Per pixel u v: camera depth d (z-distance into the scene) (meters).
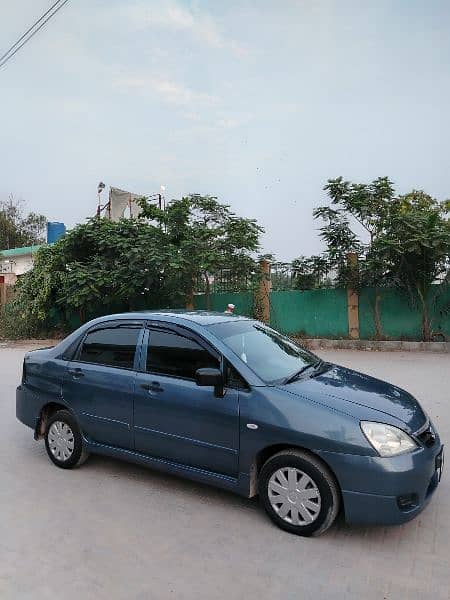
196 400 4.22
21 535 3.84
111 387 4.77
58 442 5.24
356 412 3.72
